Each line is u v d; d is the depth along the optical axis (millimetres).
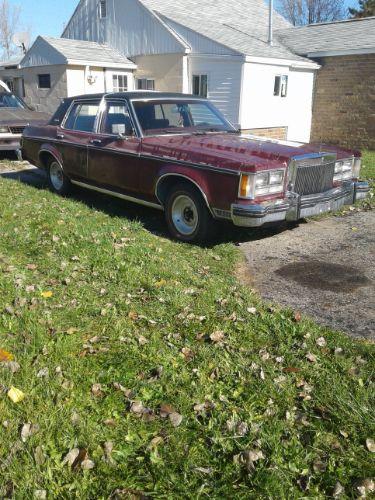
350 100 17344
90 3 19250
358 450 2621
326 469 2508
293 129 18047
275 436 2686
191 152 5852
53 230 6102
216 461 2553
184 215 6125
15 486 2346
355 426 2787
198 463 2535
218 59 15742
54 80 17484
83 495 2330
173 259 5367
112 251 5379
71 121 7992
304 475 2469
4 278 4555
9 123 12125
